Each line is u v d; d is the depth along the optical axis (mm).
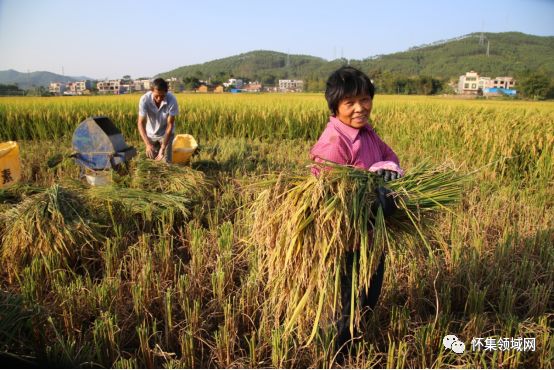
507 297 3205
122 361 2504
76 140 6070
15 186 5645
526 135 7832
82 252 4066
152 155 6531
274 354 2609
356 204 2289
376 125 13219
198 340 2902
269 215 2512
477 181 6707
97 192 4949
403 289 3510
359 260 2467
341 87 2371
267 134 13281
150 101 6488
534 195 6305
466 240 4445
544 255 4023
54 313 3094
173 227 4949
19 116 12922
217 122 13484
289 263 2391
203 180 6117
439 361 2600
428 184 2547
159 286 3402
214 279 3459
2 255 3926
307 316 2463
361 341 2770
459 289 3410
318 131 13289
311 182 2348
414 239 2635
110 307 3129
